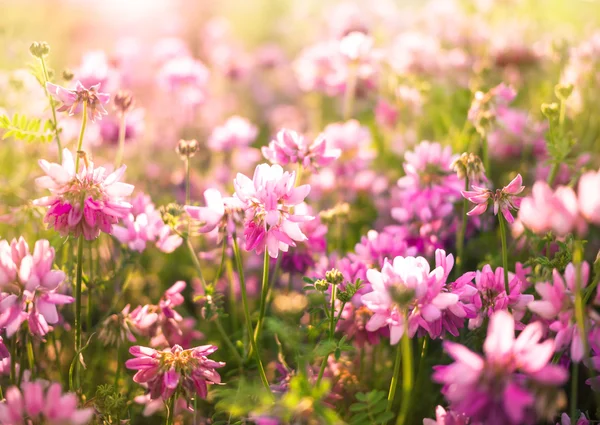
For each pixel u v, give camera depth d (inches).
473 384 17.5
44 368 22.9
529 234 23.0
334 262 23.5
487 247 25.7
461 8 47.0
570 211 17.9
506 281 20.6
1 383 21.5
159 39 57.2
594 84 29.4
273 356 23.9
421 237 24.6
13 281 19.3
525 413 17.9
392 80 35.4
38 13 49.1
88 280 22.9
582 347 18.8
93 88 20.8
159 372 19.8
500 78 36.8
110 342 22.4
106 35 54.2
